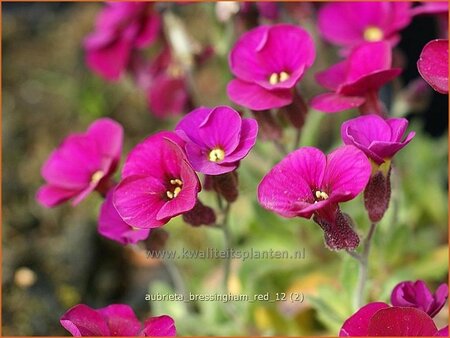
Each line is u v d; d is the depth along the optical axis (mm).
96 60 245
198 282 253
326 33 216
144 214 157
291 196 150
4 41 373
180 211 150
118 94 344
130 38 239
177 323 223
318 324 236
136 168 161
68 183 191
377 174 161
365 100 176
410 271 223
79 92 338
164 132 162
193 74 252
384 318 145
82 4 392
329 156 152
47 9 392
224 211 186
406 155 266
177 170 160
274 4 228
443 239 264
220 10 234
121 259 278
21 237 281
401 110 243
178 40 251
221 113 161
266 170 237
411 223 257
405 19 197
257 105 172
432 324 144
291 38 177
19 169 314
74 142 194
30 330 250
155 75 257
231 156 156
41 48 370
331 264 245
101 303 265
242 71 177
